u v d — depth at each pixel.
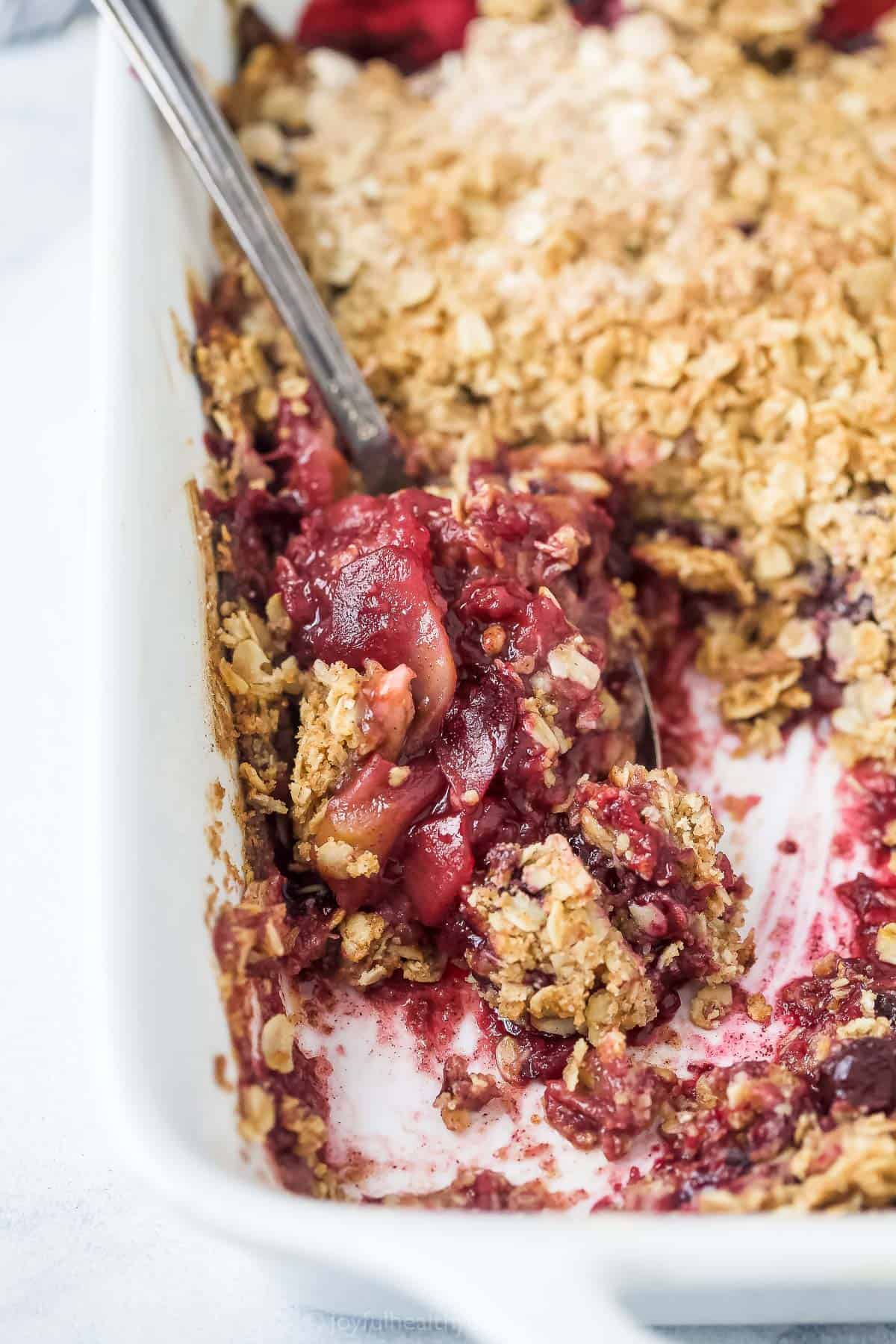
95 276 0.52
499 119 0.60
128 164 0.54
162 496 0.51
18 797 0.57
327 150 0.60
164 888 0.47
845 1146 0.46
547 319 0.57
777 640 0.57
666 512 0.58
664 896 0.52
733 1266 0.43
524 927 0.50
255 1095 0.47
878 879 0.55
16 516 0.61
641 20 0.62
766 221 0.58
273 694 0.53
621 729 0.55
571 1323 0.42
